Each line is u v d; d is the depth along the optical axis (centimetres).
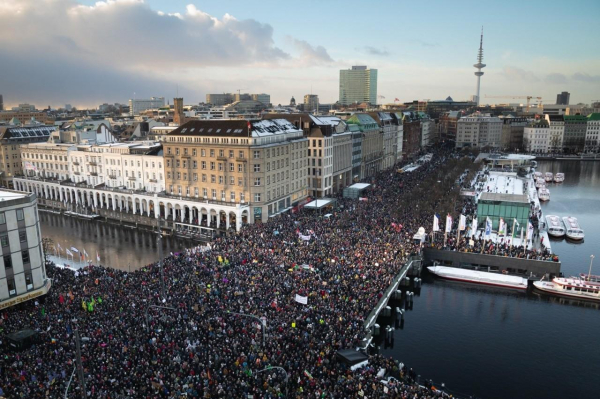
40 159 19125
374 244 10656
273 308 7269
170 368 5534
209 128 14400
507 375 7088
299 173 15988
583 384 6862
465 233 12938
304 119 17462
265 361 5734
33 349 5972
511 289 10488
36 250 8219
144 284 8256
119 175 16600
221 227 13812
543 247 12519
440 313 9294
